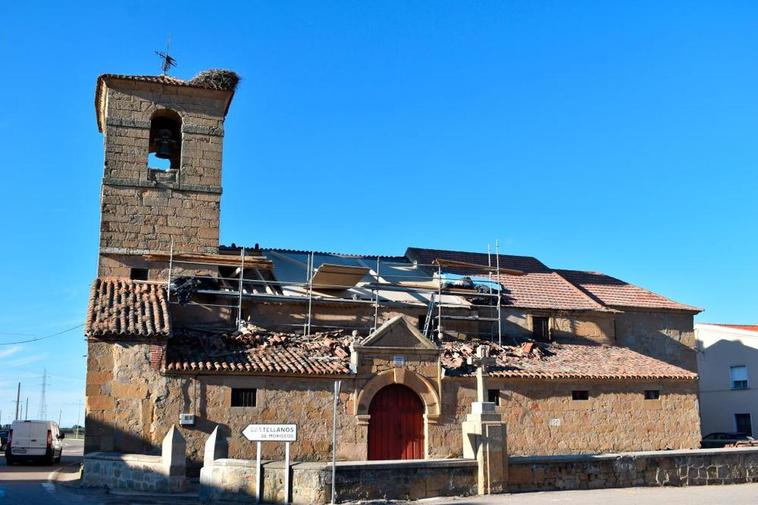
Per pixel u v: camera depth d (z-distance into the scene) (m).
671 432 29.30
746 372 40.88
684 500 19.02
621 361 30.89
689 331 36.78
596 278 38.75
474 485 20.02
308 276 30.14
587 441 27.94
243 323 27.41
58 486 21.81
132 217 28.16
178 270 28.19
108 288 26.58
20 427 32.50
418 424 26.19
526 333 32.75
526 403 27.45
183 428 23.22
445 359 27.56
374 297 30.41
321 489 18.05
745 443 33.25
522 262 37.84
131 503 18.03
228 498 18.55
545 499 19.03
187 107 29.38
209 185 29.14
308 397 24.72
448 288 31.70
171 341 25.27
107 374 23.09
